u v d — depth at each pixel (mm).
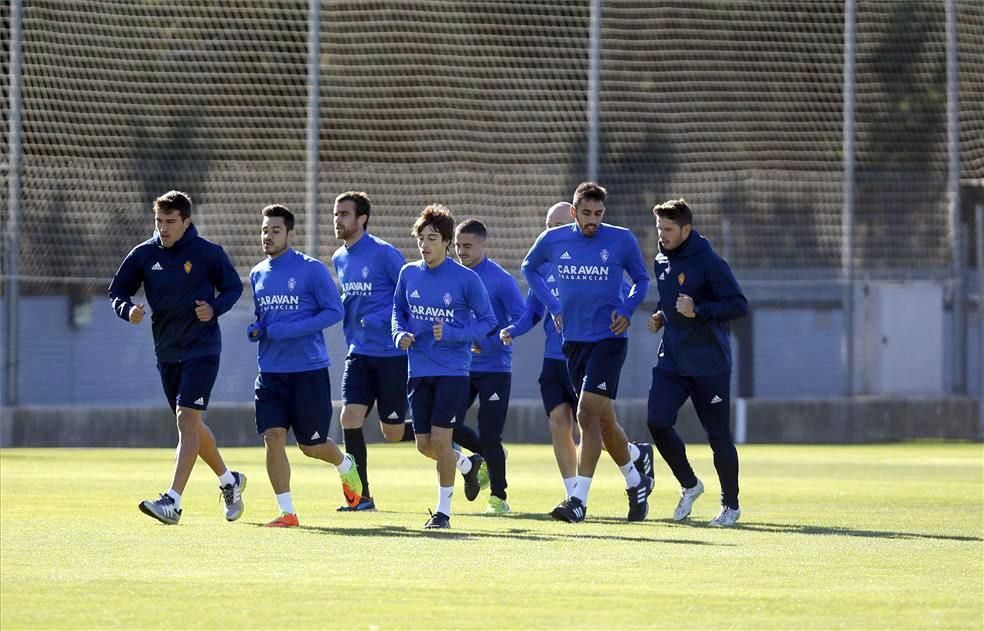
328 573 23953
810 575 24141
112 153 71125
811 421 71250
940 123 79375
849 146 70312
